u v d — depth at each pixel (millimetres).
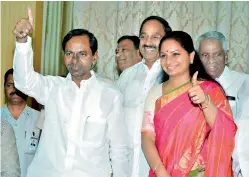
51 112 2385
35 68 4172
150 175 2326
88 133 2350
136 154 2584
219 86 2330
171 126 2260
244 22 4453
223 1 4488
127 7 4625
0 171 2348
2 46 3801
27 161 2957
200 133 2234
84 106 2391
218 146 2166
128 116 2682
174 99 2287
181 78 2336
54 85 2443
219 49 2854
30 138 2975
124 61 3750
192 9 4551
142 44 2666
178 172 2213
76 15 4648
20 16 3918
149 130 2363
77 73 2396
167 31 2666
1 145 2379
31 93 2385
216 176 2164
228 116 2201
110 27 4645
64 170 2283
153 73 2672
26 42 2277
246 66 4445
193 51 2332
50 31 4297
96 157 2342
